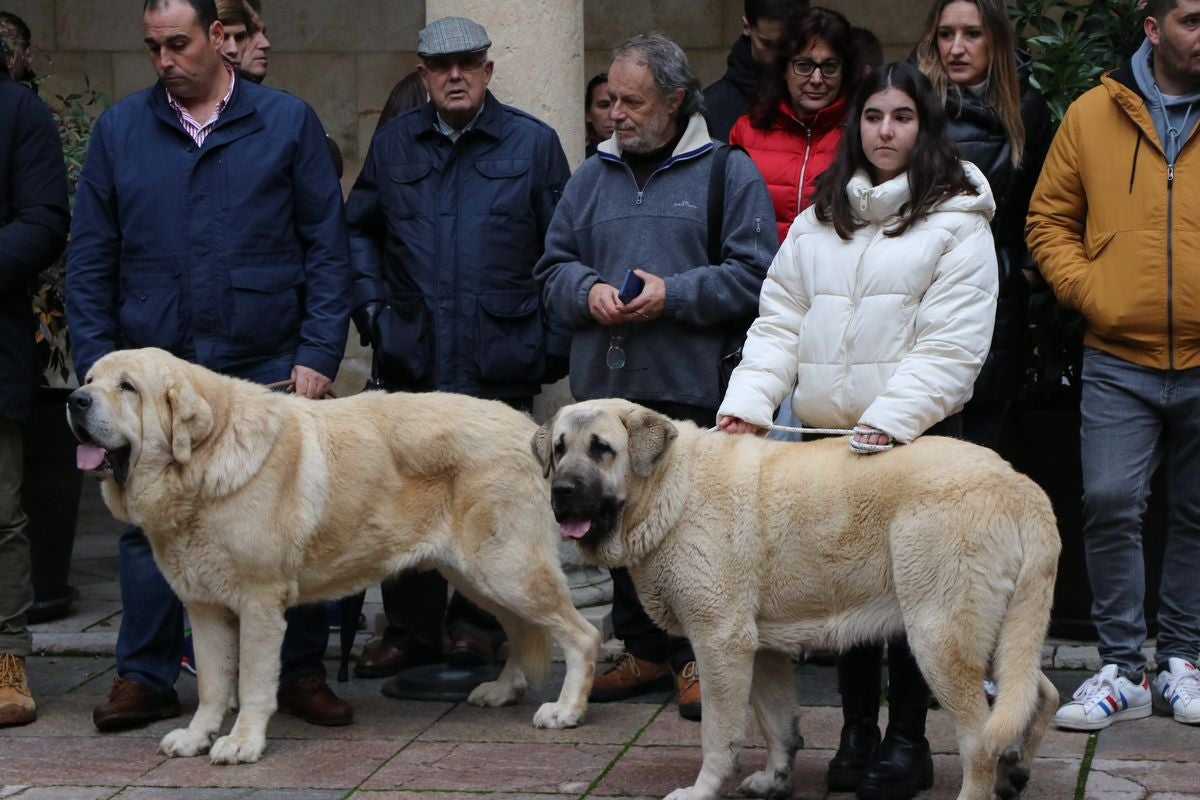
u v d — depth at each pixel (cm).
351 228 1070
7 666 959
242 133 946
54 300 1202
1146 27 903
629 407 761
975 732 715
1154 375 916
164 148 943
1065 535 1051
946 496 712
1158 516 1040
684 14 1697
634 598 980
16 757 885
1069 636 1061
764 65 1157
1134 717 921
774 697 795
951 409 761
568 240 973
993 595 710
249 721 877
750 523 752
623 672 986
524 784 820
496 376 1017
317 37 1736
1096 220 925
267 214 950
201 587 880
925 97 769
